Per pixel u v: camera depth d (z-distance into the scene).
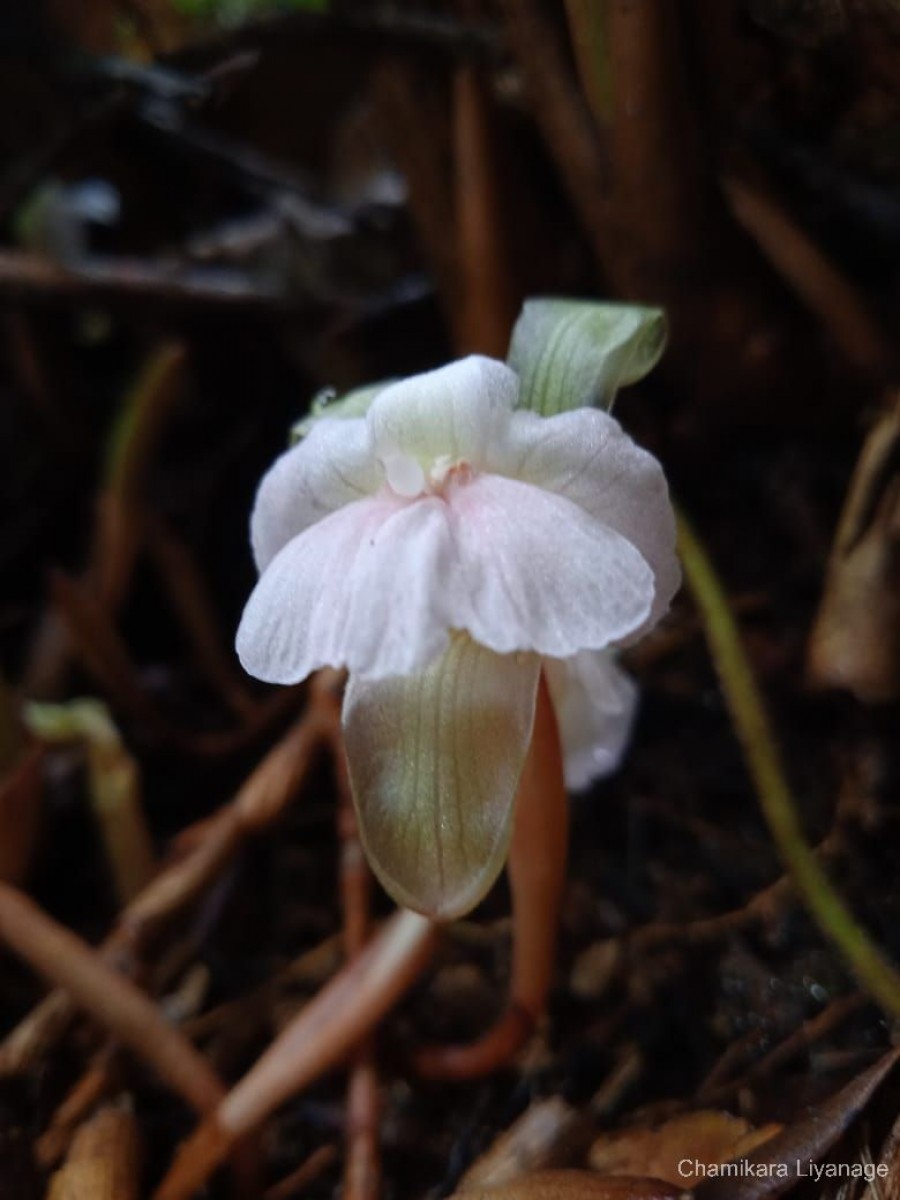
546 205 0.07
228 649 0.08
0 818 0.06
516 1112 0.05
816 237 0.07
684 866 0.06
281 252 0.09
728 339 0.07
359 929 0.06
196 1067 0.05
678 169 0.06
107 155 0.09
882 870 0.06
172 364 0.08
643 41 0.06
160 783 0.07
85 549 0.09
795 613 0.07
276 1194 0.05
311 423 0.05
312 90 0.08
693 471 0.07
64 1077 0.05
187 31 0.09
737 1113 0.05
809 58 0.06
